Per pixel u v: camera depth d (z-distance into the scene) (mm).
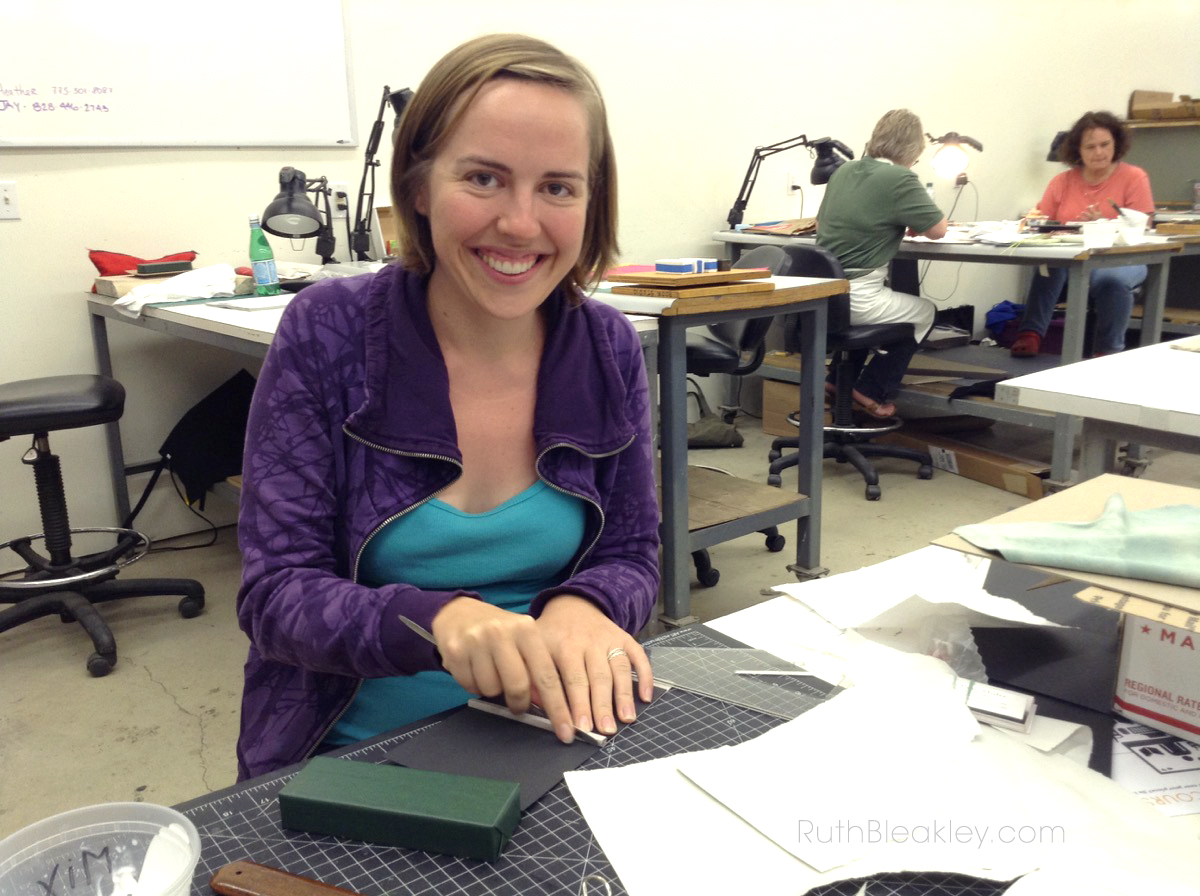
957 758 640
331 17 3045
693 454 3881
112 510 2992
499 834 562
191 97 2838
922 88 4824
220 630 2428
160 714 2027
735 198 4281
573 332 949
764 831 570
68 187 2711
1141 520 759
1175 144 5496
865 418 3736
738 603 2521
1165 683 680
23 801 1722
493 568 941
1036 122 5398
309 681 938
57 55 2613
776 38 4227
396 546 912
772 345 4449
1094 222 3176
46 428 2213
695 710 721
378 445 882
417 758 663
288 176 2586
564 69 795
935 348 4465
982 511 3162
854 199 3320
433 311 908
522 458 939
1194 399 1160
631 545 997
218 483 2828
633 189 3943
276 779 647
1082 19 5453
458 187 793
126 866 529
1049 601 889
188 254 2805
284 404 886
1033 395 1261
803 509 2385
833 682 764
